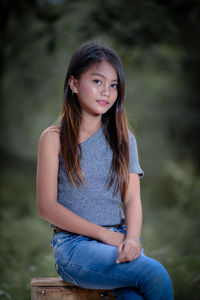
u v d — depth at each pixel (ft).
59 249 9.11
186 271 15.78
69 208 9.39
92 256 8.54
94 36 30.27
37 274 18.08
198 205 32.86
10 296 12.89
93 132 9.77
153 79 56.85
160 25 29.45
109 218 9.49
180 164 50.80
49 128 9.73
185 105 63.10
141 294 8.29
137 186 9.95
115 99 9.72
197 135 62.28
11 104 64.85
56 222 9.07
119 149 9.72
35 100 62.80
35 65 41.78
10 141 76.02
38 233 26.94
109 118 9.97
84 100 9.56
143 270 8.14
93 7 30.76
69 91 9.86
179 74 51.90
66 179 9.45
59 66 43.70
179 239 25.20
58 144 9.51
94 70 9.46
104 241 8.94
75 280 8.82
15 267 19.13
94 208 9.38
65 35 31.12
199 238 24.57
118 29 29.94
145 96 60.80
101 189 9.45
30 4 33.12
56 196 9.28
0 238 24.61
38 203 9.28
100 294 9.20
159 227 30.42
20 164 62.64
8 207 36.17
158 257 20.04
